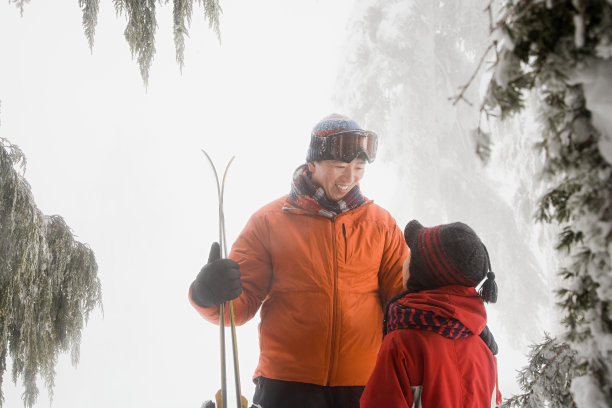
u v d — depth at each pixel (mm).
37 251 2635
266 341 1792
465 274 1286
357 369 1719
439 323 1277
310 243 1745
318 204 1754
